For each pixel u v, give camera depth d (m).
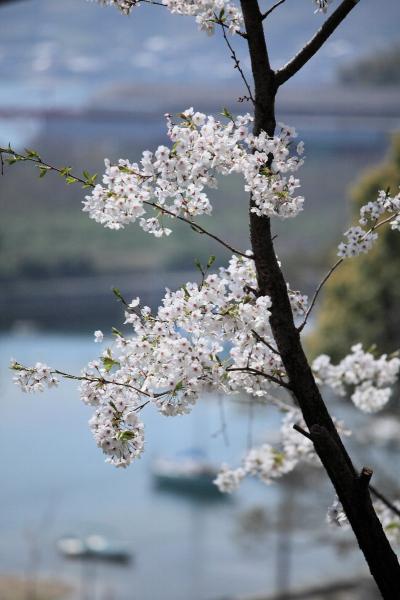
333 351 26.94
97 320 94.75
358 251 3.86
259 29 3.65
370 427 21.38
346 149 98.94
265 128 3.69
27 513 43.06
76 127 93.12
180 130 3.67
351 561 32.59
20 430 56.44
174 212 3.70
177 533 41.19
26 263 99.50
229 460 45.00
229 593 33.84
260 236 3.68
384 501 4.89
